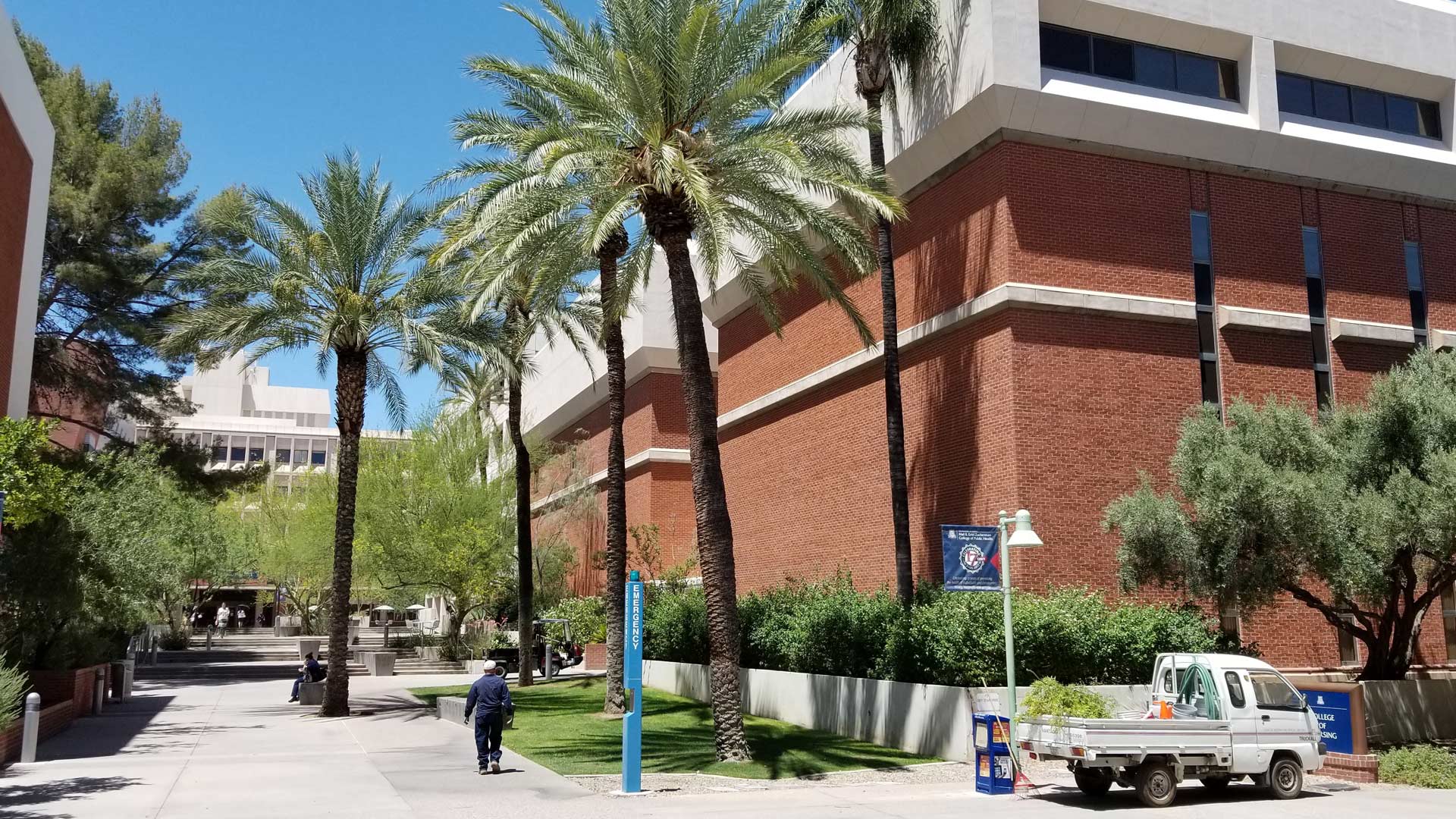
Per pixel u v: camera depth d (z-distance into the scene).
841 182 18.31
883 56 22.94
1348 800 14.16
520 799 13.38
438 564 39.22
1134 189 23.42
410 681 36.09
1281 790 14.32
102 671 25.75
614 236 24.83
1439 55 26.30
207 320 25.17
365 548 42.53
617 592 24.50
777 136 18.84
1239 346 23.70
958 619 18.05
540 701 27.25
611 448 25.14
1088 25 23.38
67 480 22.66
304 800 13.20
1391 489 17.48
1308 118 25.19
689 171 16.42
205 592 60.41
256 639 62.06
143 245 35.94
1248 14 24.23
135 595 23.48
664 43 18.09
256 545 57.38
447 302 26.86
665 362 42.56
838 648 21.42
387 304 26.20
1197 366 23.23
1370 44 25.45
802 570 30.00
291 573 55.72
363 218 26.00
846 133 27.36
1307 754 14.52
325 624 58.56
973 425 22.92
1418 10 26.42
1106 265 22.78
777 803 13.31
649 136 18.02
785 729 21.53
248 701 28.72
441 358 25.70
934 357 24.58
